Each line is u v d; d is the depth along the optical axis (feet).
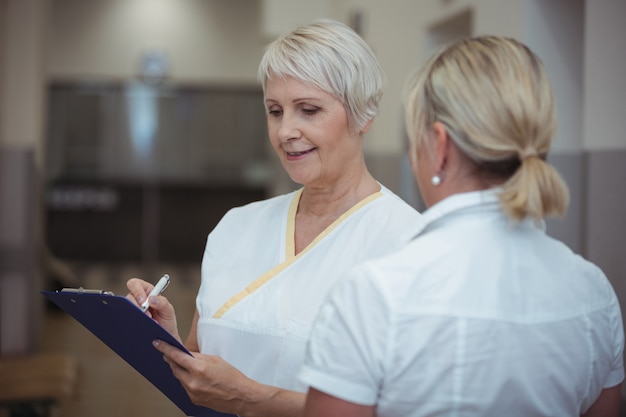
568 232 10.25
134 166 38.58
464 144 3.76
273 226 5.74
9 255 20.98
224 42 38.14
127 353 5.20
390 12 19.83
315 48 5.08
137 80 37.96
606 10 8.86
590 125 9.24
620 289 8.50
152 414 15.92
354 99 5.19
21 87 21.62
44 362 14.01
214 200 39.17
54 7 37.29
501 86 3.71
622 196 8.49
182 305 28.71
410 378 3.67
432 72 3.91
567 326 3.89
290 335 5.18
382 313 3.65
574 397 3.95
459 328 3.67
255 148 38.81
